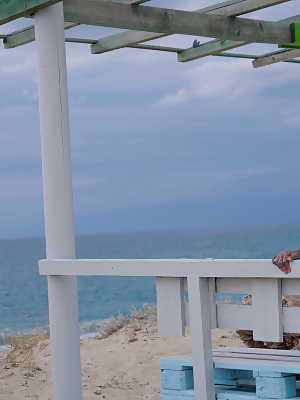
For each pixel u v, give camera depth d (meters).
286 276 3.58
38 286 49.06
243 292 3.92
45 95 4.85
